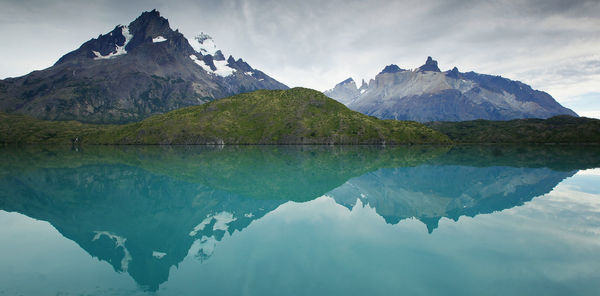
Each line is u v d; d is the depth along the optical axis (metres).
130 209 32.16
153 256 18.95
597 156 97.44
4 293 14.27
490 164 74.31
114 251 19.97
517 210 28.80
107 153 133.38
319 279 15.10
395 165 76.00
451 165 73.81
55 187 45.28
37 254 19.36
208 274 15.99
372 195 37.94
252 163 83.81
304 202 34.16
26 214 29.67
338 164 80.06
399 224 24.72
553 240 20.27
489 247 19.17
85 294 14.18
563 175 52.84
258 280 15.11
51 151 149.38
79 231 24.41
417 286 14.20
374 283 14.55
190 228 24.89
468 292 13.65
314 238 21.58
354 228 23.81
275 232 23.05
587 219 25.42
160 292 14.09
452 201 33.66
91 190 43.03
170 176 57.19
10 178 53.59
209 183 48.78
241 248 19.73
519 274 15.38
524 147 169.25
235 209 31.22
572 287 14.00
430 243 20.12
